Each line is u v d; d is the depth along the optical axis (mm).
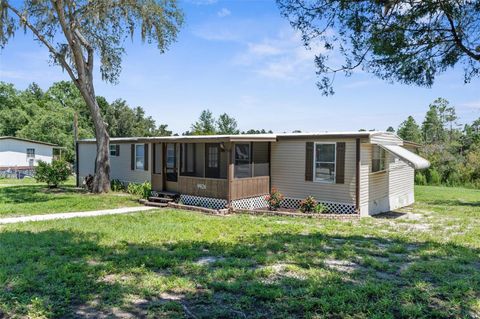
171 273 5531
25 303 4262
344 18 5480
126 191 18797
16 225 9586
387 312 4086
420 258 6621
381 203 14031
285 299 4488
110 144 20766
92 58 17609
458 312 4137
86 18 17203
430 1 5262
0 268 5535
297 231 9234
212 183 13422
